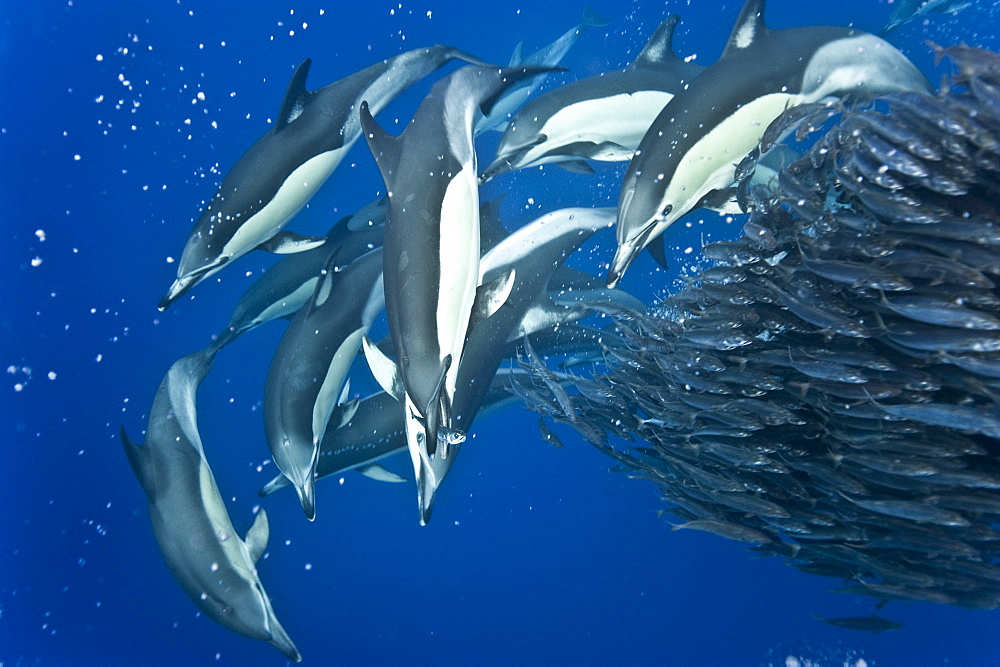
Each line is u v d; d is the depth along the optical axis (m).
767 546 4.31
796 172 3.68
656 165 3.89
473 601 6.73
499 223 5.40
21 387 7.71
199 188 8.39
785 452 3.70
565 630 6.53
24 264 8.12
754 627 6.33
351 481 6.97
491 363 4.81
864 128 3.22
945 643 5.93
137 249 8.20
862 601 6.16
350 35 9.05
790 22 8.01
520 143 4.91
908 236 3.10
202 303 7.73
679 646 6.41
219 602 4.57
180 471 4.71
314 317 5.09
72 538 7.32
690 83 4.01
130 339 7.81
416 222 2.81
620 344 5.36
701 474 3.92
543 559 6.86
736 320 3.61
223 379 7.39
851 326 3.13
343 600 6.78
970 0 6.18
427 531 6.95
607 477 6.97
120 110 8.68
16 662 6.89
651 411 4.13
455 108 3.29
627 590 6.67
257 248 5.25
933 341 2.92
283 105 4.99
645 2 8.33
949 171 3.03
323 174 5.19
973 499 3.11
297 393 4.96
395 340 2.72
